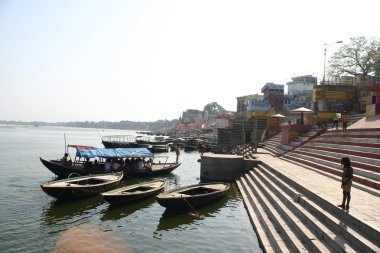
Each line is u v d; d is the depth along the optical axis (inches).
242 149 1628.9
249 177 947.3
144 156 1163.9
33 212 698.8
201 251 491.8
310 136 1114.7
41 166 1408.7
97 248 505.4
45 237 553.3
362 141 754.2
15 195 848.9
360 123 1003.3
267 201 637.9
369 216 385.4
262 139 1817.2
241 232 566.6
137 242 530.3
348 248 339.3
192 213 683.4
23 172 1235.9
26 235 561.3
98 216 672.4
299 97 2960.1
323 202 467.8
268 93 2805.1
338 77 1750.7
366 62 1791.3
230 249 494.6
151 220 645.9
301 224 453.7
